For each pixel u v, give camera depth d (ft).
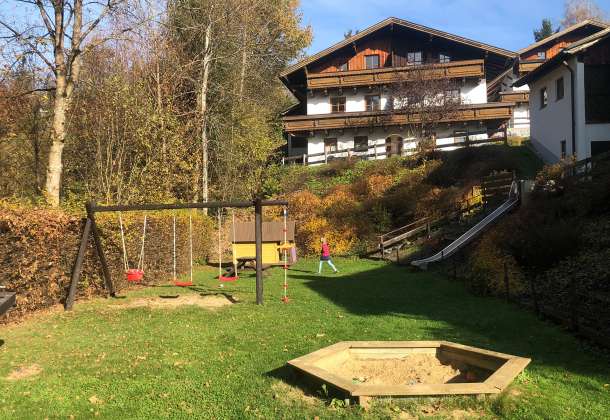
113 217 42.04
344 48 121.08
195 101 89.66
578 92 77.97
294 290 42.19
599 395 17.16
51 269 34.22
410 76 103.76
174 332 27.04
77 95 68.64
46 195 47.50
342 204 79.10
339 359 19.80
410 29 116.78
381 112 110.63
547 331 26.08
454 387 15.97
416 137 109.91
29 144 70.38
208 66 84.23
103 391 18.06
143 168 66.59
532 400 16.49
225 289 43.78
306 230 75.25
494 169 76.54
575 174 53.42
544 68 87.71
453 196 69.31
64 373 20.13
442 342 20.71
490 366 18.69
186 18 85.25
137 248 45.57
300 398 16.94
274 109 122.93
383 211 73.87
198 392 17.75
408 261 58.54
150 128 67.87
